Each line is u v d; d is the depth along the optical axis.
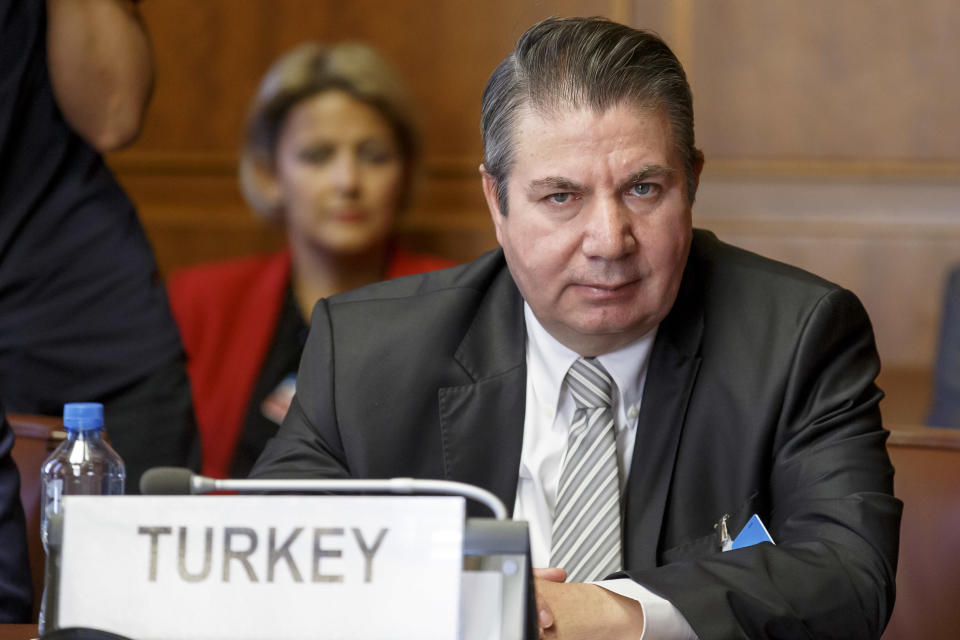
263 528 3.53
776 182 16.92
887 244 16.80
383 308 6.13
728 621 4.46
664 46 5.06
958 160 16.61
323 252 13.33
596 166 4.91
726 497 5.47
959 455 6.19
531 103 5.00
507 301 5.96
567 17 5.13
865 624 4.75
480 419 5.73
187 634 3.49
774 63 16.77
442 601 3.43
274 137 13.57
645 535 5.40
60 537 3.60
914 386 16.06
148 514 3.57
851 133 16.77
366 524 3.51
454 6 16.39
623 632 4.45
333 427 5.86
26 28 10.30
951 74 16.53
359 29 16.55
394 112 13.49
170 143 16.84
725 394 5.52
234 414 12.34
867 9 16.59
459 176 16.48
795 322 5.59
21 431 6.81
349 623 3.45
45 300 10.55
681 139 5.04
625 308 5.12
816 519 5.17
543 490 5.68
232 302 12.87
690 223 5.24
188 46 16.73
